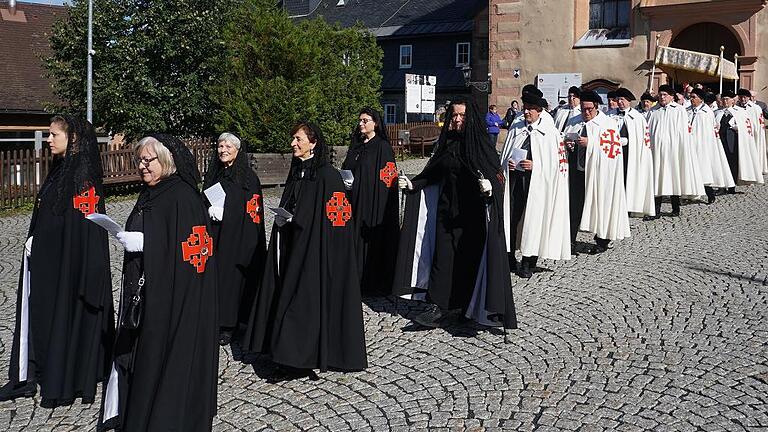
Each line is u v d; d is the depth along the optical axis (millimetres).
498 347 7074
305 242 6254
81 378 5691
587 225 11109
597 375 6324
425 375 6398
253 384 6277
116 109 21094
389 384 6215
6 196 16844
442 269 7480
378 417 5586
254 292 7367
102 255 5746
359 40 24688
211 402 4844
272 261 6484
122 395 4883
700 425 5344
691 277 9430
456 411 5668
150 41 20891
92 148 5801
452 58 41750
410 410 5703
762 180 17469
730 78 19703
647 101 14305
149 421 4605
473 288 7410
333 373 6473
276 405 5840
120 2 21250
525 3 25625
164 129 21344
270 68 18625
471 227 7402
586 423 5414
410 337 7406
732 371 6340
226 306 7262
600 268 10070
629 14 24344
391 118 42938
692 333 7340
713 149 15445
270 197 17484
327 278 6246
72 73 21562
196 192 4902
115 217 15328
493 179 7074
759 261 10172
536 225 9500
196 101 21266
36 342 5715
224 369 6629
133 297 4727
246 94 18531
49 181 5801
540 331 7512
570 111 12633
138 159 4766
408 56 43156
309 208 6273
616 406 5691
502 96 26297
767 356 6672
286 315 6164
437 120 34250
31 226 5824
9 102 27922
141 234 4688
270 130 18281
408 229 7613
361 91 23406
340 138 21156
